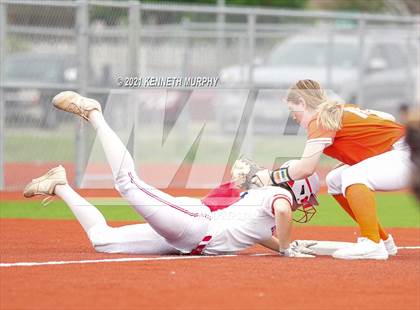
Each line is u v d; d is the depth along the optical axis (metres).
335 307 16.02
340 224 32.06
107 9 47.53
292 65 59.34
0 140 41.31
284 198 22.17
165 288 17.38
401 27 59.66
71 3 41.22
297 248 22.92
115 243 22.67
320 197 40.88
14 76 47.59
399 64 58.97
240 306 15.92
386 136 22.44
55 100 23.14
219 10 46.19
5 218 32.19
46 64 47.38
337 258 22.17
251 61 47.44
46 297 16.42
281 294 17.05
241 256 22.50
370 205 22.12
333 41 57.31
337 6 97.06
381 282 18.56
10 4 40.75
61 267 19.83
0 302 15.97
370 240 22.17
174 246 22.39
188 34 49.88
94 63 44.47
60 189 23.16
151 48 50.19
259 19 67.19
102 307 15.66
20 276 18.55
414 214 36.53
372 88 57.72
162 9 43.56
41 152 46.81
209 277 18.72
